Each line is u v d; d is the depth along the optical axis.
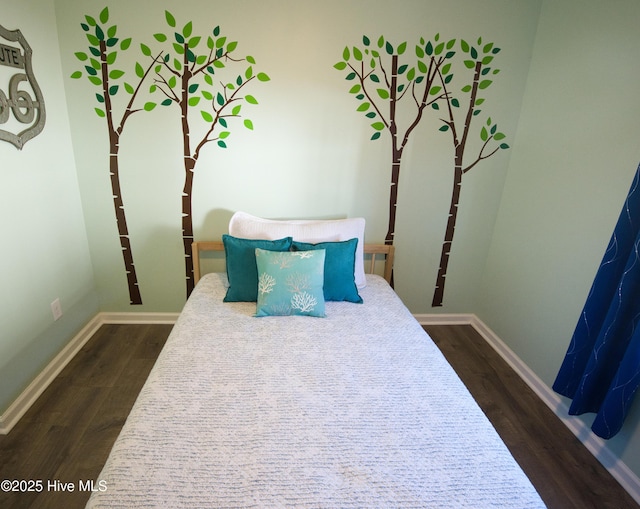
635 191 1.45
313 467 1.07
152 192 2.36
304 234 2.16
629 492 1.57
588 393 1.63
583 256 1.84
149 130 2.22
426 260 2.68
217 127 2.25
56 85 2.05
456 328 2.83
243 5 2.04
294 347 1.63
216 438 1.15
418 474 1.06
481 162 2.46
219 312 1.91
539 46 2.19
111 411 1.86
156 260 2.52
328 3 2.07
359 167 2.40
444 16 2.14
